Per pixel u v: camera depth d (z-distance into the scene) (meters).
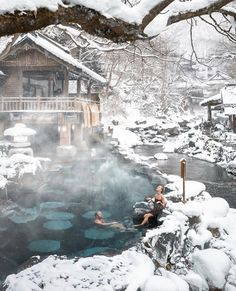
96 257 6.64
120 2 2.69
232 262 7.91
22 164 15.61
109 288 5.35
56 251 9.01
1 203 13.01
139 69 45.94
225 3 3.15
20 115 23.52
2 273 7.70
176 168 21.56
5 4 2.36
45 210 12.67
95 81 29.53
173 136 42.44
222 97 31.20
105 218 11.77
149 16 2.76
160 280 5.82
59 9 2.55
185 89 58.59
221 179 17.78
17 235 10.19
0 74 24.22
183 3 3.12
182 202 9.98
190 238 8.53
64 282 5.51
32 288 5.29
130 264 6.48
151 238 7.58
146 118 46.50
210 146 27.56
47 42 27.27
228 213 10.48
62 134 23.39
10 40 14.23
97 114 30.11
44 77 28.98
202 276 7.16
